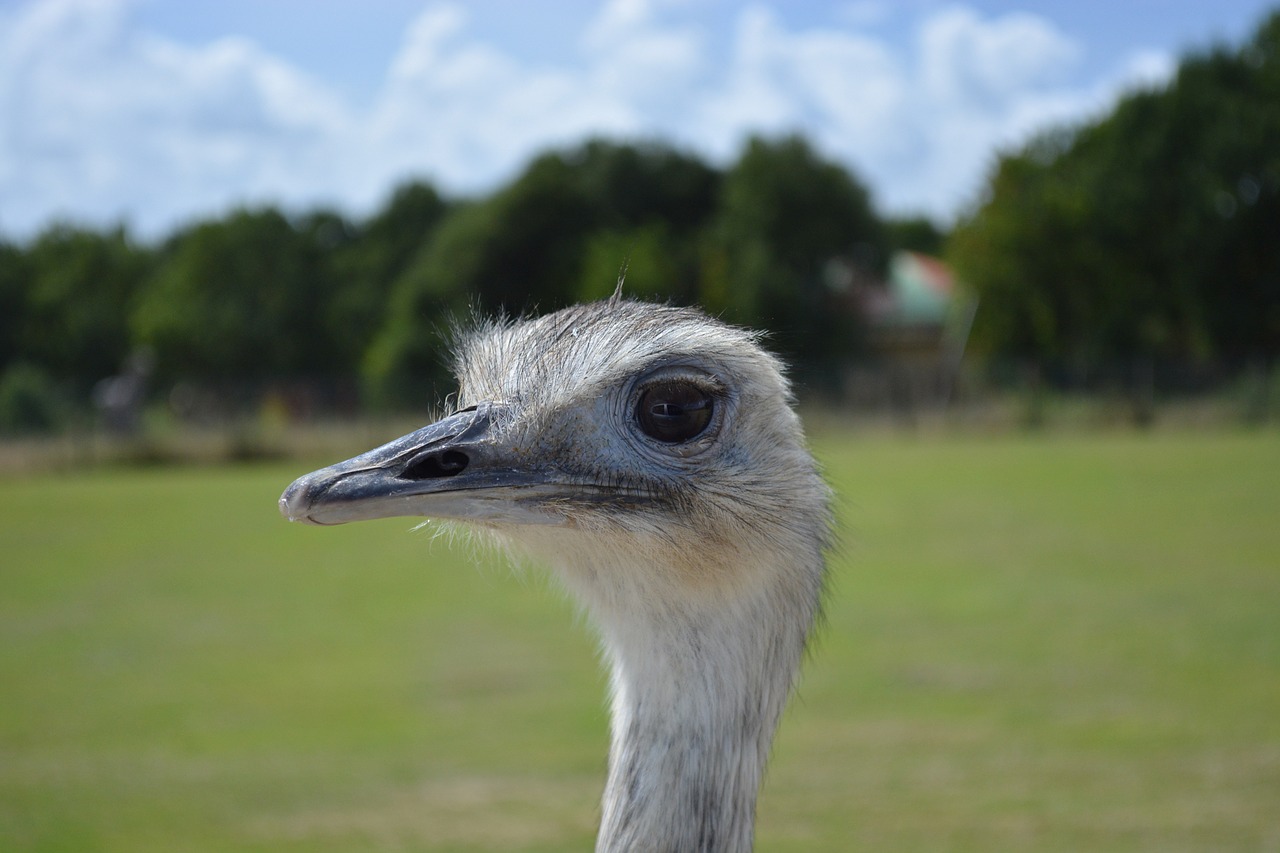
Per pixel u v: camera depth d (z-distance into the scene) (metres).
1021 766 7.12
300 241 57.44
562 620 11.84
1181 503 19.06
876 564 14.05
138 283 59.81
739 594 3.45
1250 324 42.25
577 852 6.13
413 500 3.37
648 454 3.50
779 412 3.62
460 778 7.26
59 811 6.82
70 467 31.52
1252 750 7.34
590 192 50.66
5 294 58.16
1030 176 47.31
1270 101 42.59
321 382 39.97
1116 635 10.33
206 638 11.29
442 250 48.62
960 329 50.06
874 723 8.01
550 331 3.74
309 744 7.95
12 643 11.21
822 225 49.88
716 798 3.35
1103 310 44.66
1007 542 15.50
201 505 23.06
